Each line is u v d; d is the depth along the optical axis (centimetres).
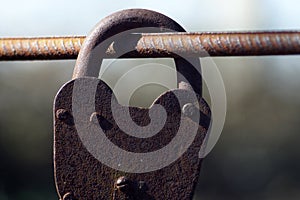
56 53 48
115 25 47
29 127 257
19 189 253
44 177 254
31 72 262
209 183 283
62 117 44
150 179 45
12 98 260
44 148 257
